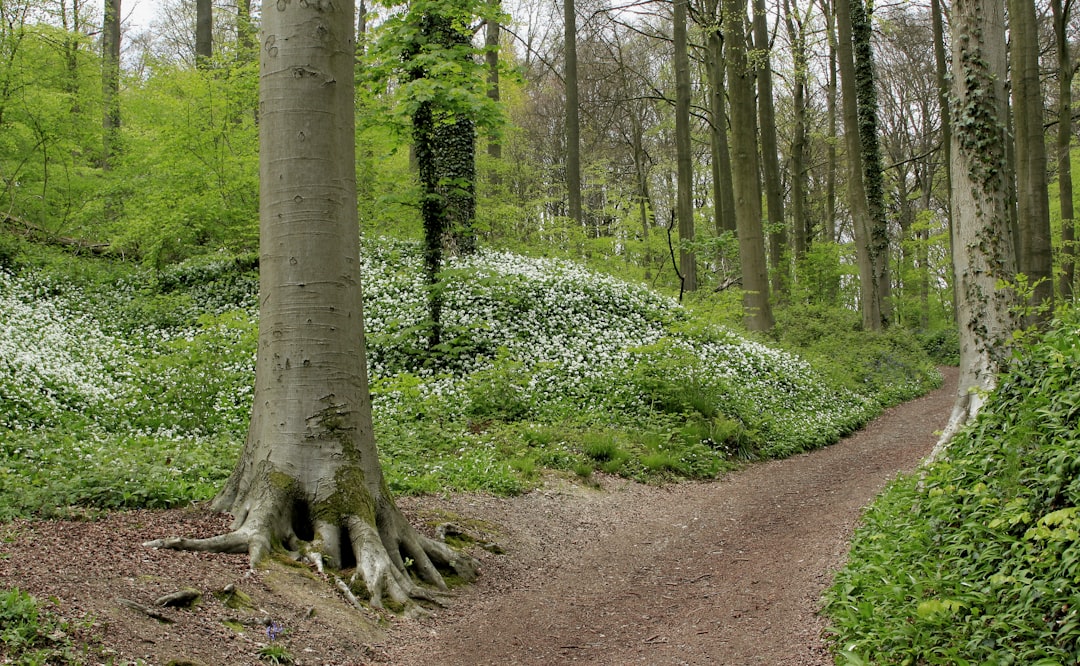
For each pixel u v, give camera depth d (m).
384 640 5.25
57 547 4.93
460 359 13.63
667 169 38.53
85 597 4.26
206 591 4.85
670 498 10.09
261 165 6.31
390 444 10.02
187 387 10.55
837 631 4.77
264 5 6.23
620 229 34.22
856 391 18.05
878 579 5.14
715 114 26.62
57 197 19.88
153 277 16.95
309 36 6.11
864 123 24.09
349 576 5.84
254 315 14.98
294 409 6.15
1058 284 20.16
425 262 13.71
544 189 32.78
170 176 17.66
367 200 19.33
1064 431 5.02
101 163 23.42
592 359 14.14
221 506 6.21
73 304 15.58
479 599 6.35
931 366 23.34
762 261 20.06
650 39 36.75
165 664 3.93
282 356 6.18
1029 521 4.73
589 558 7.71
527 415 12.14
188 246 17.78
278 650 4.48
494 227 24.06
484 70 13.09
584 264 20.50
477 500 8.66
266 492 6.02
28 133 17.97
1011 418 5.76
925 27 34.91
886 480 9.56
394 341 13.73
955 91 8.18
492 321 14.66
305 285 6.16
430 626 5.66
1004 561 4.61
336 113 6.27
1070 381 5.35
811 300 29.12
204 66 18.30
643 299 17.80
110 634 3.98
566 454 10.75
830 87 32.91
